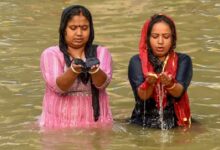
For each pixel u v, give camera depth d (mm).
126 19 18953
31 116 11430
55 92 10766
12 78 13547
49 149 9766
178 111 10820
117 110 11711
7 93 12680
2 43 16375
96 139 10188
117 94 12594
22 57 15055
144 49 10820
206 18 19062
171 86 10422
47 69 10711
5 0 22516
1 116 11445
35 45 16141
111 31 17359
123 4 21234
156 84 10594
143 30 10820
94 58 10367
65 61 10750
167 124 10734
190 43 16062
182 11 20109
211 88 12812
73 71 10297
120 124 10875
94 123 10836
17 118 11328
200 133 10492
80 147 9828
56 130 10586
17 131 10617
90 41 10906
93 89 10773
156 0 21719
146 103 10805
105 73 10594
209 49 15523
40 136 10344
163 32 10594
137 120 10922
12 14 20172
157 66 10766
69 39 10742
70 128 10656
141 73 10688
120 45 15859
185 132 10539
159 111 10766
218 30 17531
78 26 10695
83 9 10766
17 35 17297
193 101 12156
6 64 14500
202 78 13383
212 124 10953
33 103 12133
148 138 10250
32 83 13258
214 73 13703
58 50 10828
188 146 9914
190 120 10914
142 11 20156
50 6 21422
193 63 14391
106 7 20891
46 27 18250
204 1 21531
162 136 10344
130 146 9883
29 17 19703
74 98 10773
